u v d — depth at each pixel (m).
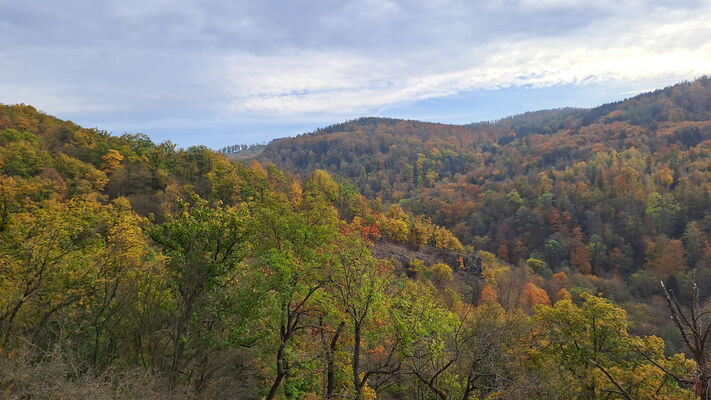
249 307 15.29
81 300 14.31
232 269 16.56
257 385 16.64
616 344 20.92
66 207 18.11
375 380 19.55
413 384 20.62
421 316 16.86
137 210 61.28
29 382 8.83
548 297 73.56
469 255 90.62
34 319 14.09
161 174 78.88
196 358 14.19
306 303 17.91
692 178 133.38
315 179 94.88
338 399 16.52
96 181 67.06
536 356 20.77
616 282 88.94
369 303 15.47
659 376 18.33
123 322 13.65
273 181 99.19
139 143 98.19
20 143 61.59
